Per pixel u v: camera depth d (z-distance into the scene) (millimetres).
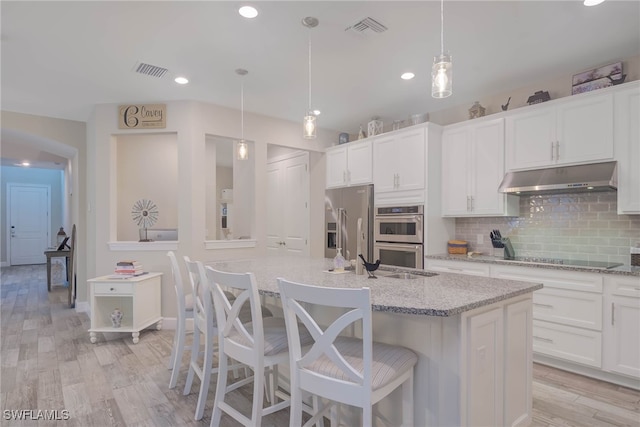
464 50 2906
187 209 4082
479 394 1639
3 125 4379
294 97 3990
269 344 1835
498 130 3570
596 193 3205
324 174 5273
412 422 1651
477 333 1627
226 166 8688
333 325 1415
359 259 2352
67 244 6684
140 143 4977
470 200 3789
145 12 2377
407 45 2830
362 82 3566
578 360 2799
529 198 3662
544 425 2125
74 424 2133
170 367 2936
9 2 2256
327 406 1833
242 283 1785
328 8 2340
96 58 3033
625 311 2574
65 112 4492
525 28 2580
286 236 5789
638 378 2520
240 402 2412
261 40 2746
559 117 3150
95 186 4191
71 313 4738
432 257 3818
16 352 3320
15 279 7457
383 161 4379
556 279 2930
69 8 2326
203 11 2367
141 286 3721
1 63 3119
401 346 1752
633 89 2750
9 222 9672
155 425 2133
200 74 3369
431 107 4328
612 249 3102
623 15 2410
